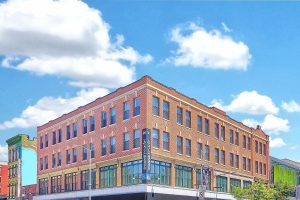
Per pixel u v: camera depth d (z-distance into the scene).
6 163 108.31
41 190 75.12
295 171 97.94
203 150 62.84
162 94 54.69
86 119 63.47
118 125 56.22
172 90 56.81
